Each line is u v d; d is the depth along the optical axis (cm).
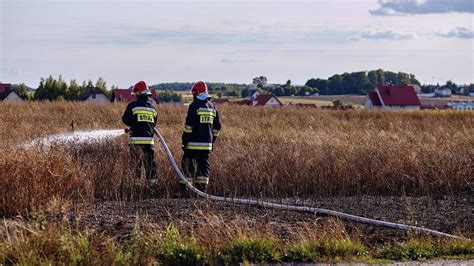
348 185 1137
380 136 1680
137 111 1125
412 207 1025
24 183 924
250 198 1041
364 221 905
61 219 827
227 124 2302
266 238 734
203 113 1106
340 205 1026
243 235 722
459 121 2830
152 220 829
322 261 698
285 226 833
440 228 890
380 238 822
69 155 1124
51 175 968
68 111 2528
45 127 1850
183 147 1116
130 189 1063
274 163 1159
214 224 765
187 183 1069
